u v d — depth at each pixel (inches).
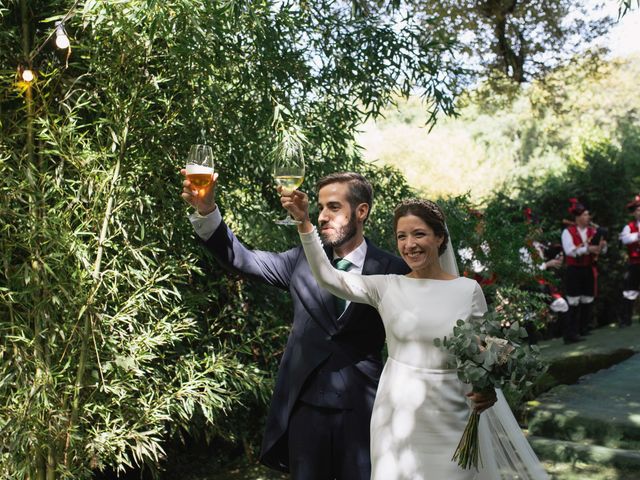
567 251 325.4
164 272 152.9
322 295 116.9
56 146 132.3
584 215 328.2
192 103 149.8
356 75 174.4
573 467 196.4
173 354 166.9
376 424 105.4
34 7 143.5
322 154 183.3
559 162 759.1
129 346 137.6
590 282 330.3
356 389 113.9
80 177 134.1
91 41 137.9
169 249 157.2
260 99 164.7
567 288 324.5
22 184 127.2
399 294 107.0
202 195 112.0
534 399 237.1
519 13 408.8
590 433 209.0
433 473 100.5
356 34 173.3
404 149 701.3
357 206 119.0
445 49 176.6
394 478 101.7
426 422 102.0
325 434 113.9
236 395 160.4
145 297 142.3
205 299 161.6
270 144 168.9
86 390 140.3
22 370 130.2
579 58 452.1
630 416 210.8
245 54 159.3
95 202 131.9
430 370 103.1
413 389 103.0
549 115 773.9
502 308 100.1
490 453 108.0
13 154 132.2
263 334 198.8
